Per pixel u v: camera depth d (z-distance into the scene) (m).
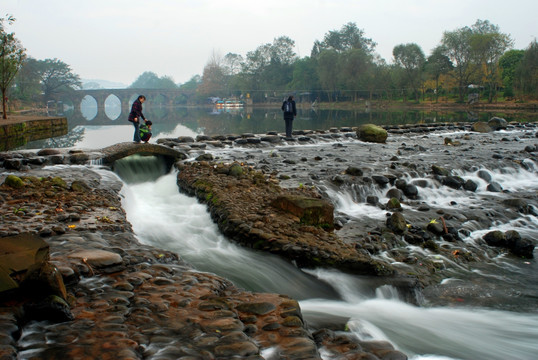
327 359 4.04
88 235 6.39
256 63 138.50
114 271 5.21
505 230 9.08
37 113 86.19
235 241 7.51
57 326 3.91
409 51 87.19
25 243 4.41
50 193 8.60
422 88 94.62
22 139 24.67
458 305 6.16
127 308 4.33
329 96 107.75
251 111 83.75
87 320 4.04
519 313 5.96
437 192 11.17
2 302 4.01
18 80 111.56
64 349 3.55
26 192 8.63
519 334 5.40
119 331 3.87
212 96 153.75
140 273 5.21
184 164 12.57
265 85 135.50
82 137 26.12
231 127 33.78
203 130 30.42
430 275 7.01
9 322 3.75
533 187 12.56
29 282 4.11
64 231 6.47
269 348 3.82
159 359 3.49
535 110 69.75
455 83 85.56
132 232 7.11
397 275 6.62
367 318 5.60
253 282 6.32
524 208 10.23
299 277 6.55
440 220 9.05
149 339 3.79
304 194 9.55
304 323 4.46
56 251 5.54
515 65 90.19
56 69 140.25
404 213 9.50
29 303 4.00
